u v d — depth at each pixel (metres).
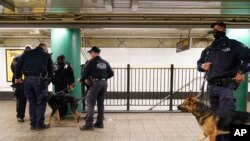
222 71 3.08
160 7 4.72
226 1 4.14
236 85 3.14
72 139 4.31
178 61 9.65
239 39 5.70
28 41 9.36
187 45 8.89
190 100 3.12
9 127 5.06
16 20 5.54
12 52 9.29
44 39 9.39
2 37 9.19
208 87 3.31
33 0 4.23
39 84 4.71
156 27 5.60
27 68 4.68
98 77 4.74
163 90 9.21
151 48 9.66
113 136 4.50
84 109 6.36
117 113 6.51
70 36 5.90
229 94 3.07
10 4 4.45
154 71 9.27
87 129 4.85
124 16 5.44
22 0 4.25
